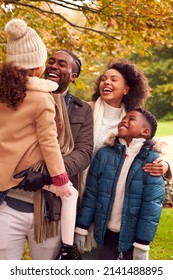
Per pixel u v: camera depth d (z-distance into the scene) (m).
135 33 6.57
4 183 3.05
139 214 3.41
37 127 3.03
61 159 3.04
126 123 3.49
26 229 3.18
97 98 3.74
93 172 3.50
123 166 3.46
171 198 8.70
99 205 3.46
